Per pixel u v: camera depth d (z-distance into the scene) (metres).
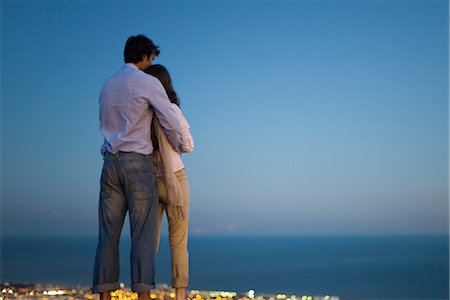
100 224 3.65
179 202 3.80
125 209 3.65
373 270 70.62
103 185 3.61
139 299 3.55
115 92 3.55
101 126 3.62
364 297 38.03
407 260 106.44
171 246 3.99
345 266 81.69
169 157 3.72
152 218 3.57
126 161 3.52
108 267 3.62
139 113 3.53
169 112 3.58
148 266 3.54
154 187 3.59
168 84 3.88
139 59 3.74
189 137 3.88
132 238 3.56
